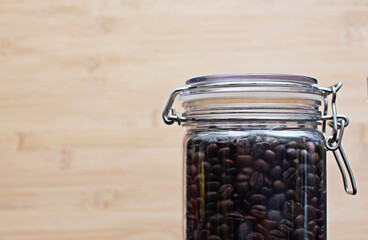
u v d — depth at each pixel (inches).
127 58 26.1
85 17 26.2
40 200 26.1
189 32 25.9
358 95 25.7
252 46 25.8
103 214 26.0
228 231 17.6
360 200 25.5
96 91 26.1
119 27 26.1
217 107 18.1
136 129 26.0
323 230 18.5
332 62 25.7
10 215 26.1
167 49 26.0
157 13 26.0
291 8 25.8
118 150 26.0
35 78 26.2
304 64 25.7
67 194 26.1
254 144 17.6
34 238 26.0
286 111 17.9
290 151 17.7
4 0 26.3
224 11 25.8
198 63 25.9
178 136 26.0
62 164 26.1
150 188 26.0
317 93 18.2
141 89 26.0
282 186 17.6
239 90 17.8
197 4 25.9
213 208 17.8
